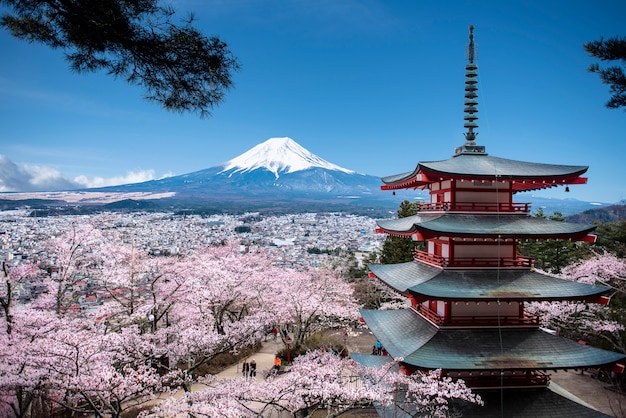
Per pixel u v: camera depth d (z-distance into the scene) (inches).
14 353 659.4
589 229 695.1
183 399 631.8
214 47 335.6
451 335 706.8
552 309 1144.2
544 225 732.7
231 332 1057.5
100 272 1153.4
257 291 1435.8
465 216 756.0
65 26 318.7
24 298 1069.1
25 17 311.7
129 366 818.2
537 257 1759.4
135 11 313.3
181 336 914.1
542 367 647.8
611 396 941.2
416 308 837.2
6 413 737.0
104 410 730.8
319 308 1385.3
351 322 1546.5
